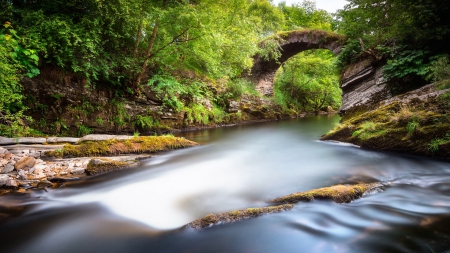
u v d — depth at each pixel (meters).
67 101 8.82
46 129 8.19
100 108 9.85
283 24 26.77
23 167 4.93
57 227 3.26
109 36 9.76
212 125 15.63
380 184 4.26
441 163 5.59
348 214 3.30
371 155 6.66
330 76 27.27
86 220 3.45
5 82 6.01
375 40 12.32
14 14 7.83
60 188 4.58
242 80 20.58
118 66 10.68
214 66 13.29
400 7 10.51
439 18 8.76
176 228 3.17
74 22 8.91
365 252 2.47
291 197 3.70
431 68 8.11
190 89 13.39
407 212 3.34
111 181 5.01
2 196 4.12
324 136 9.47
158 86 11.30
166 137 8.05
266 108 21.16
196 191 4.52
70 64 8.96
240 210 3.31
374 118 7.91
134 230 3.16
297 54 26.00
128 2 9.00
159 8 10.02
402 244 2.58
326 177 5.05
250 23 14.48
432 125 6.20
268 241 2.77
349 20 13.59
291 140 10.23
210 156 7.31
